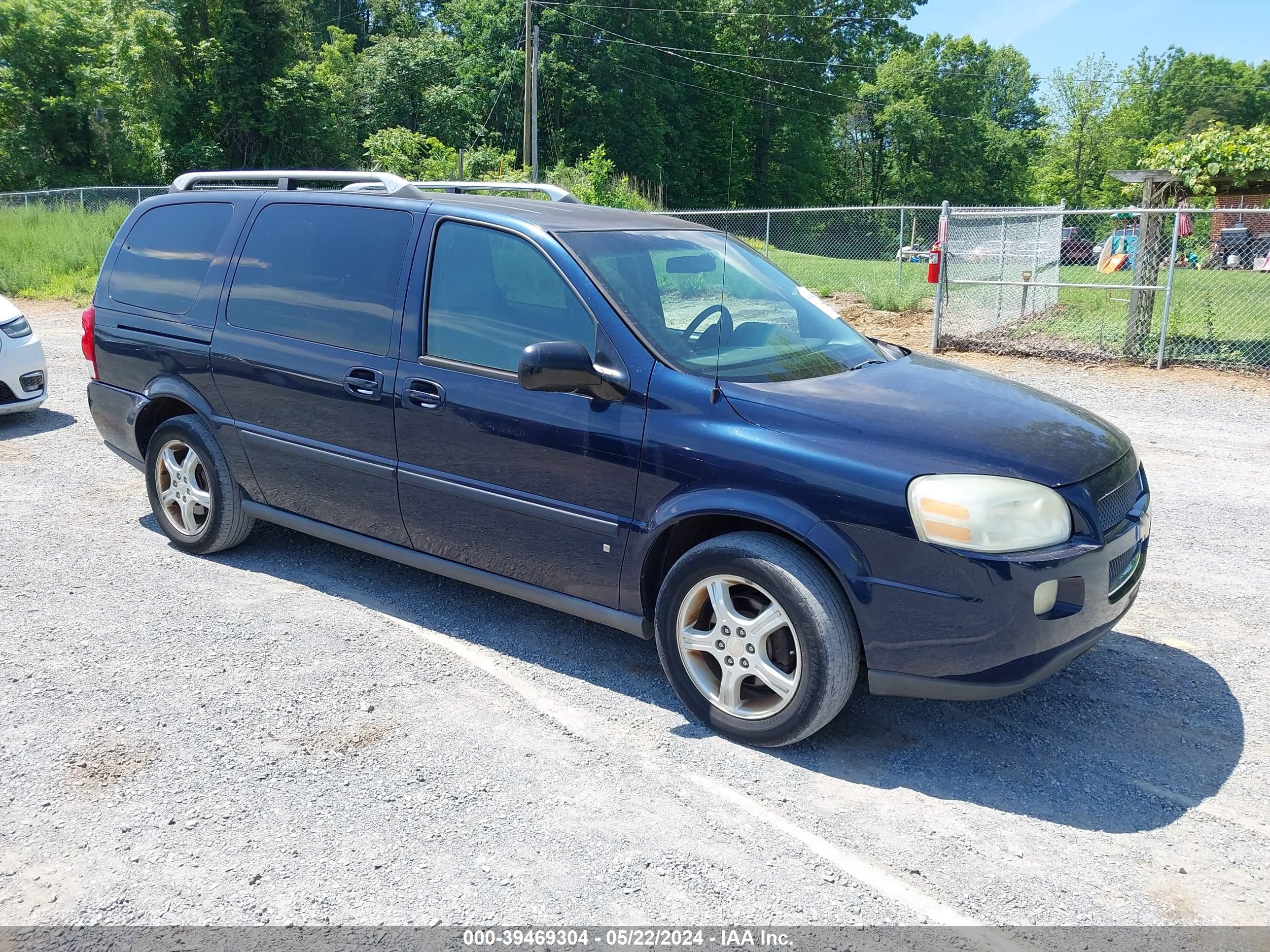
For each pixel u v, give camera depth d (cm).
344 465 434
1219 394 993
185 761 325
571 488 369
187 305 494
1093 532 318
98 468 678
